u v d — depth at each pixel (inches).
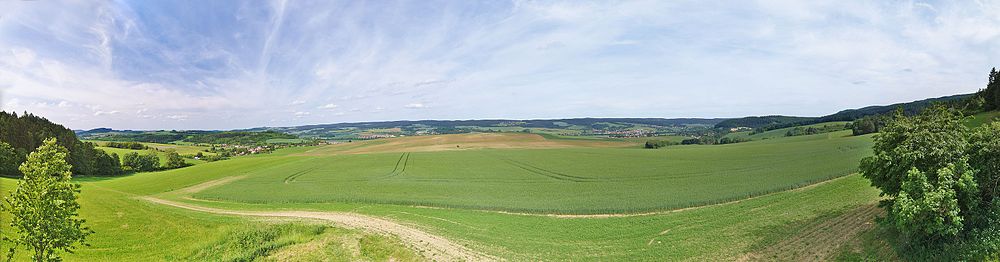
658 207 1734.7
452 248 1178.0
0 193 1662.2
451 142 5826.8
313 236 1273.4
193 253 1155.9
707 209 1633.9
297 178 3174.2
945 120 918.4
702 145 5093.5
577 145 5452.8
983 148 835.4
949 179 792.3
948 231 770.8
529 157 4124.0
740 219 1370.6
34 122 4138.8
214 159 5876.0
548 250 1167.6
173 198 2517.2
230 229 1374.3
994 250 743.1
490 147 5285.4
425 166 3659.0
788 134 5738.2
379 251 1131.9
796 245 1024.9
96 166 4293.8
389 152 5019.7
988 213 812.6
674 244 1168.2
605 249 1167.0
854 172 1962.4
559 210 1776.6
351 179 3029.0
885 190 965.2
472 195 2251.5
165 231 1411.2
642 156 3932.1
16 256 967.6
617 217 1632.6
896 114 1024.2
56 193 682.2
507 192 2337.6
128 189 2970.0
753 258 991.6
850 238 998.4
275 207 2028.8
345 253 1110.4
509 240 1277.1
